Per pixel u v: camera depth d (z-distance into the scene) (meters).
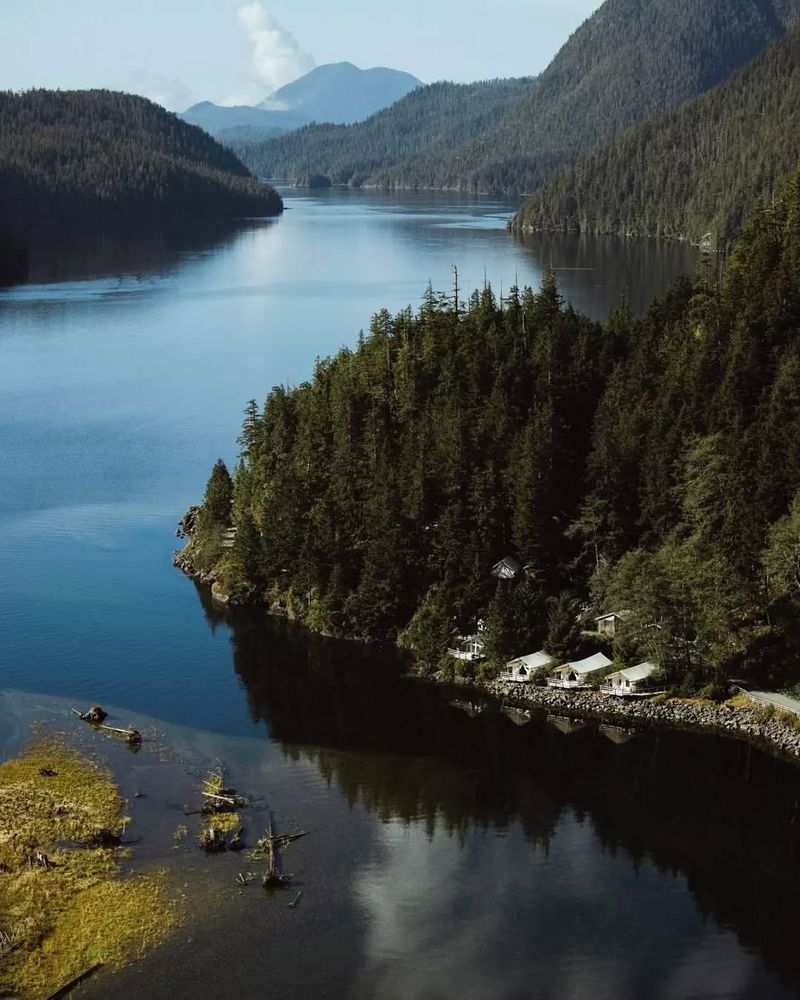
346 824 75.56
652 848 73.56
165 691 96.44
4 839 71.56
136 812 75.94
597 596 101.50
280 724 90.50
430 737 88.75
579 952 63.34
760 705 88.81
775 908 67.38
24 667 100.69
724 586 92.75
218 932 63.97
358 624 108.00
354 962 62.00
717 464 99.62
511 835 74.75
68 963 61.06
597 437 111.75
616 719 90.62
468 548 104.12
